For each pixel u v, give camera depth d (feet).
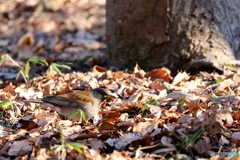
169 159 22.97
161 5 43.88
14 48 71.20
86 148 24.38
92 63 53.16
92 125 29.58
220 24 44.37
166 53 44.78
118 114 30.53
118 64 48.14
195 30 43.88
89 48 68.08
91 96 30.91
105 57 55.72
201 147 24.13
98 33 78.64
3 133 28.91
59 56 63.62
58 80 42.29
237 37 45.70
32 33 79.66
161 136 25.53
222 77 39.93
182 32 44.04
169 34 44.29
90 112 30.73
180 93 33.19
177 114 30.40
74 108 30.60
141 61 46.24
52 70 41.11
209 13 43.98
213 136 25.76
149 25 44.96
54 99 30.96
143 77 40.98
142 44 45.78
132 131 27.04
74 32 79.25
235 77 39.01
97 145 24.85
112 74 41.93
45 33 79.25
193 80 38.96
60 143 25.31
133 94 34.81
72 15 89.56
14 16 89.97
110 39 49.14
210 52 43.83
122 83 38.75
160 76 40.88
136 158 23.24
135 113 31.94
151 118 29.99
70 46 70.03
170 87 36.91
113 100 34.81
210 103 32.09
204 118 26.81
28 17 88.58
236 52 45.70
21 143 25.99
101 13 91.40
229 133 26.07
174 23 43.98
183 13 43.78
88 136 25.86
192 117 28.53
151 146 24.18
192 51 43.96
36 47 71.00
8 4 94.43
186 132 26.09
